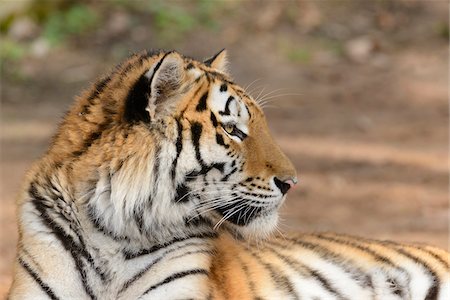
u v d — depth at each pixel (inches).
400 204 634.2
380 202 640.4
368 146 787.4
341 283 378.0
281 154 349.1
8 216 630.5
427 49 1056.2
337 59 1046.4
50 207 329.7
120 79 338.6
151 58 346.3
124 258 330.6
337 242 394.6
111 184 322.0
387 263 389.4
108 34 1126.4
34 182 336.8
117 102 328.2
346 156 757.3
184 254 333.1
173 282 327.9
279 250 376.2
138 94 320.5
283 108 911.0
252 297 347.3
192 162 328.8
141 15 1162.6
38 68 1063.0
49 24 1155.3
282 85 975.6
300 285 366.9
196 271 330.6
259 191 341.7
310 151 773.9
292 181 346.6
